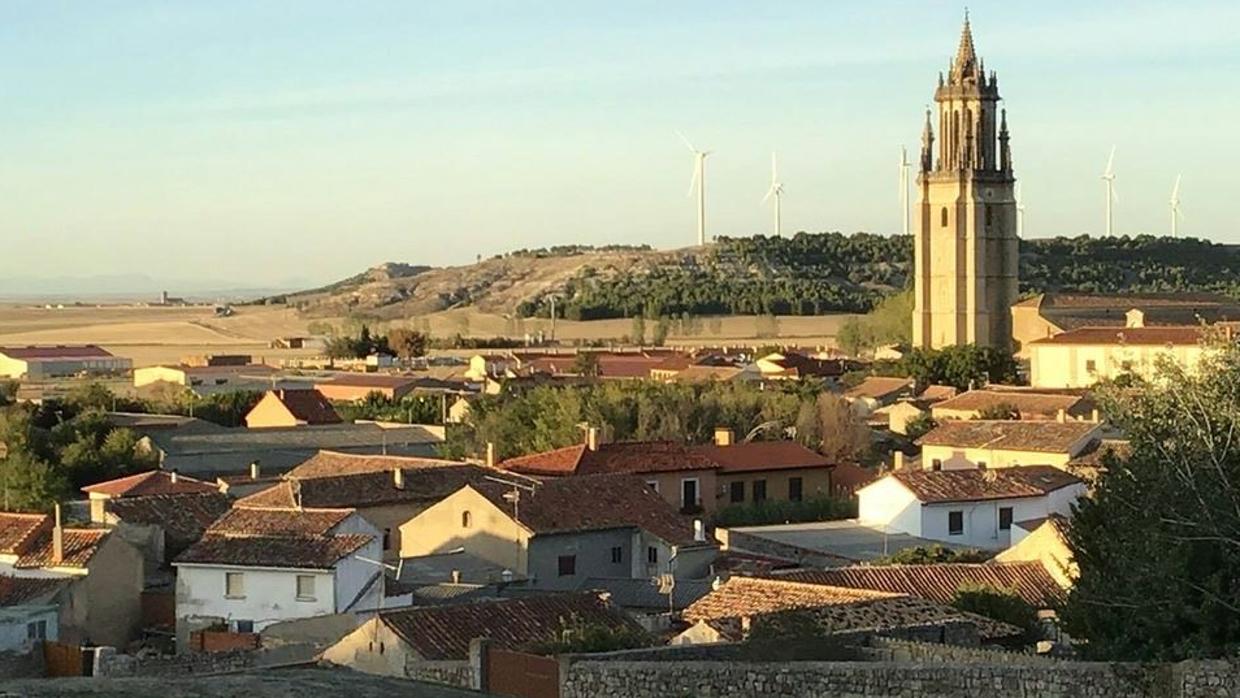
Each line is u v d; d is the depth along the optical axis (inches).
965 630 1834.4
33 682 1053.2
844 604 1915.6
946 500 3587.6
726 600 2105.1
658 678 1255.5
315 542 2847.0
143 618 3002.0
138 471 4877.0
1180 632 1359.5
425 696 1084.5
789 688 1218.6
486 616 2073.1
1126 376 1664.6
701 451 4414.4
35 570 2965.1
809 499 4284.0
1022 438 4581.7
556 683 1315.2
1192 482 1382.9
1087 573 1509.6
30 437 4953.3
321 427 5782.5
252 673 1127.6
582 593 2368.4
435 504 3476.9
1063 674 1178.0
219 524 3004.4
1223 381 1460.4
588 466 4065.0
